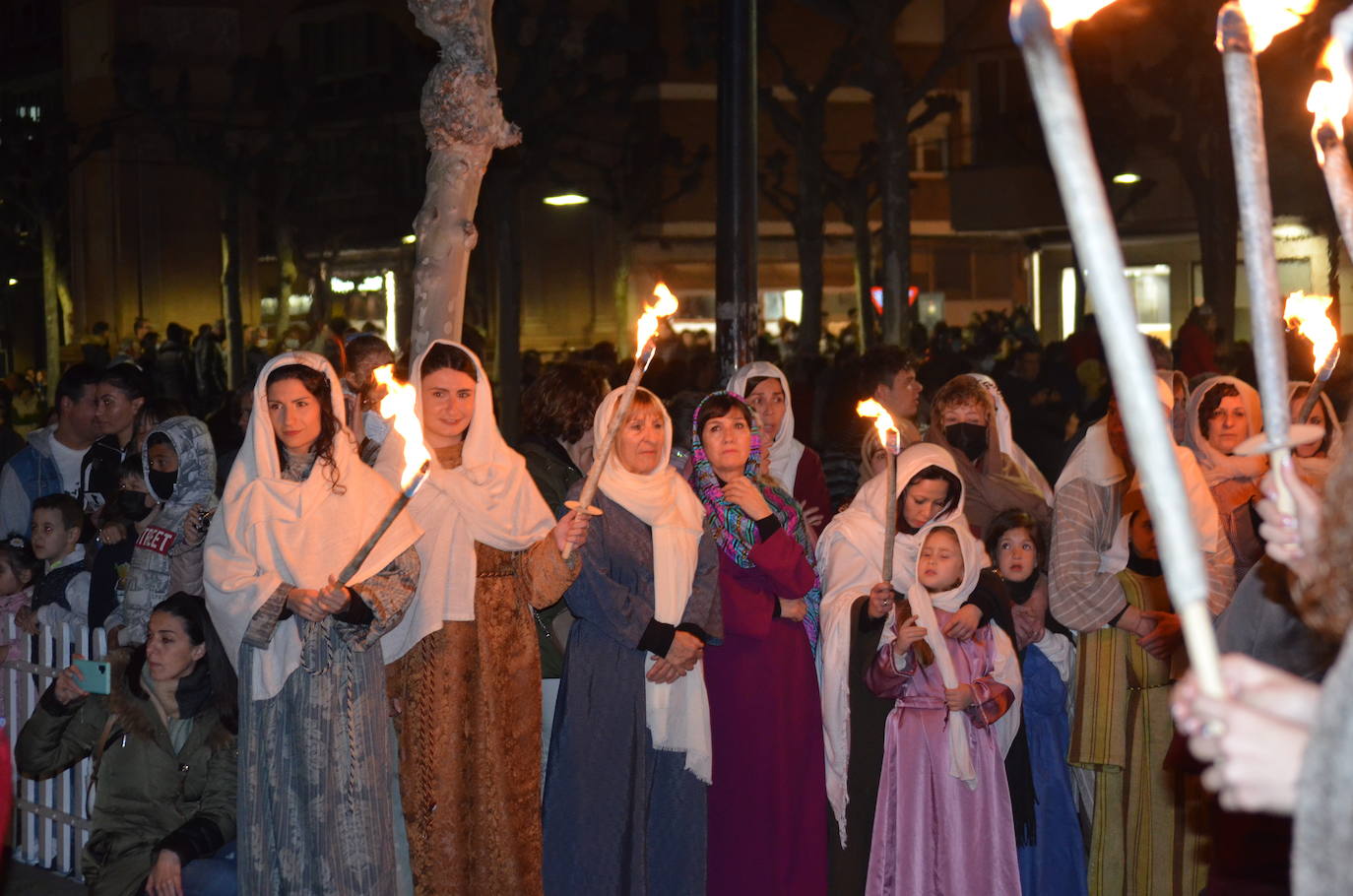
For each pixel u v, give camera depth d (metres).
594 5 31.72
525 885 4.26
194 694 4.31
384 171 35.81
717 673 4.54
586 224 35.91
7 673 5.36
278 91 29.91
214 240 39.25
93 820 4.41
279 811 3.91
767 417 5.75
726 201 6.45
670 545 4.37
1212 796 3.56
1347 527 1.68
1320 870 1.41
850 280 37.84
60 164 32.81
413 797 4.14
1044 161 28.53
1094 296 1.38
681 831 4.48
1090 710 4.55
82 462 6.26
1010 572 4.73
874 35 16.03
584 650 4.42
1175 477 1.43
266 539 3.91
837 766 4.58
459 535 4.18
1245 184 1.68
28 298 44.16
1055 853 4.64
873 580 4.61
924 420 8.35
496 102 5.23
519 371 17.47
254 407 3.99
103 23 37.75
